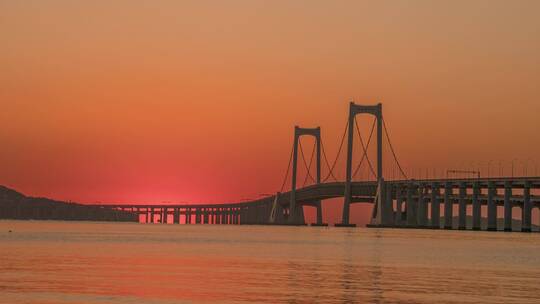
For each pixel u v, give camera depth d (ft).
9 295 248.11
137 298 246.68
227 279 303.27
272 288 274.57
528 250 556.51
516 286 294.05
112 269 340.59
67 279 293.64
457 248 577.84
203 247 551.18
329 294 260.42
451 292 271.08
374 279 311.47
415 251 526.98
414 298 254.06
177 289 269.23
